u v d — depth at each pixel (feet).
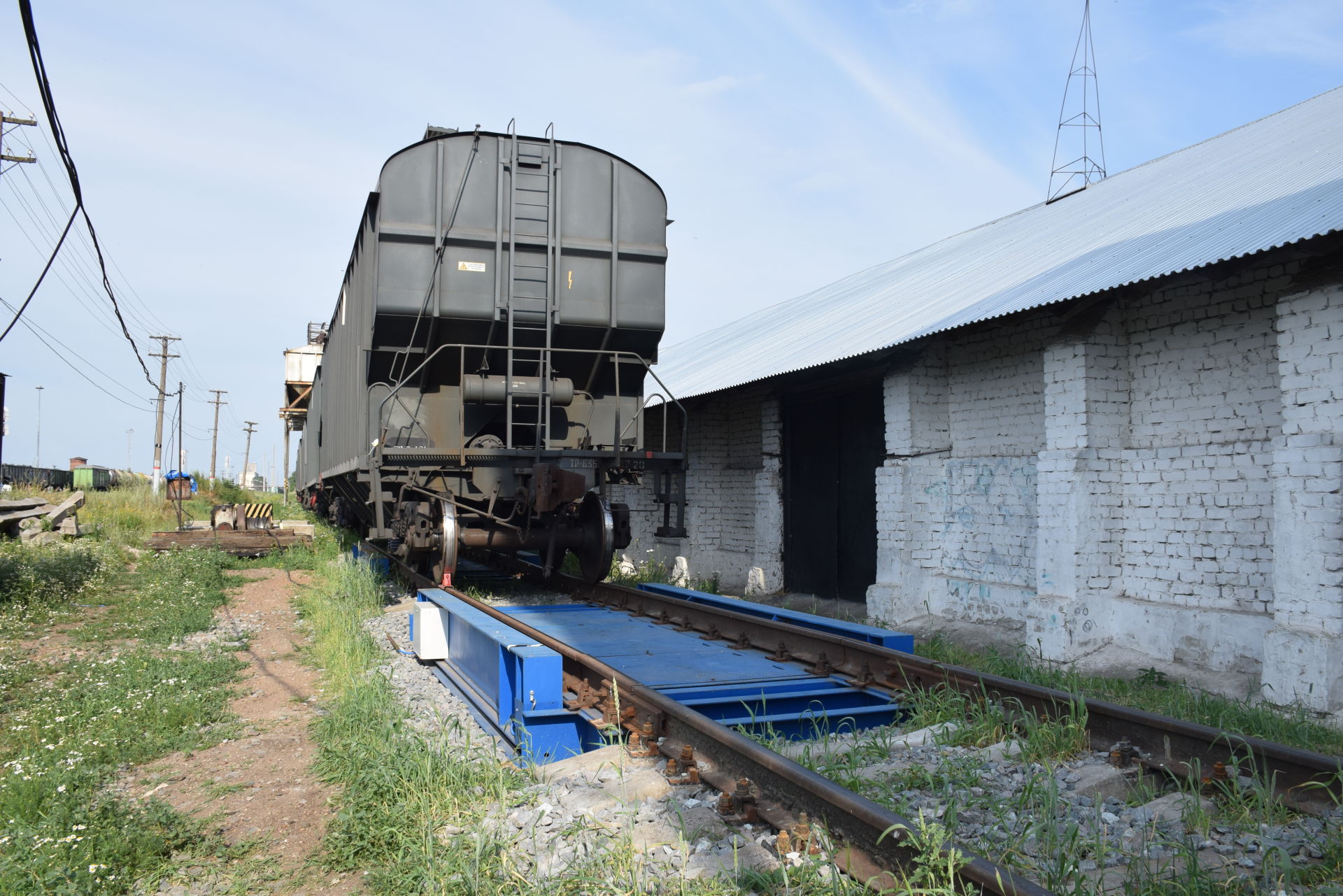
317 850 12.71
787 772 11.16
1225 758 12.92
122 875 11.68
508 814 12.67
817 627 22.50
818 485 41.88
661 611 27.91
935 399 34.76
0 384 47.32
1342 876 9.98
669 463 31.81
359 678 20.89
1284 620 21.15
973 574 32.91
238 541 58.13
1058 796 12.09
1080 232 36.50
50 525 56.03
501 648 17.31
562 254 30.58
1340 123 32.24
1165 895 9.51
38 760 15.85
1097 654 26.50
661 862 10.46
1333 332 20.53
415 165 29.14
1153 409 26.94
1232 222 24.95
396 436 30.35
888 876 9.39
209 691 21.29
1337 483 20.07
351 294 35.60
